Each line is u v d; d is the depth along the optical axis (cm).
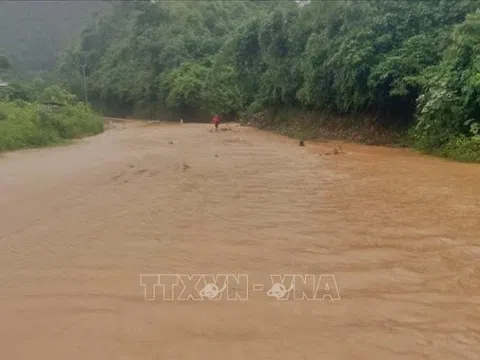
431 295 450
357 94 1952
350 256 557
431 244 594
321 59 2200
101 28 7106
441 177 1067
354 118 2148
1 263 554
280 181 1048
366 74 1895
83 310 427
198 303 437
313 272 508
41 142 2086
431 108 1508
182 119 4812
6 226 711
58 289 476
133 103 5856
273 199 865
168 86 5038
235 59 3506
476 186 952
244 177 1106
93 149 1889
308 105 2525
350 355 348
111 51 6600
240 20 6141
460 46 1493
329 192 920
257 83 3319
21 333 388
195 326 395
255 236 639
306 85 2336
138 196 908
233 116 4575
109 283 488
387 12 1966
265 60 2911
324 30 2225
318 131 2347
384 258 548
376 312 416
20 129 2033
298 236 637
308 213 759
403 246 589
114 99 6144
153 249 592
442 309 421
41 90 4050
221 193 925
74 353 356
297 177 1098
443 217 717
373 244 598
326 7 2264
